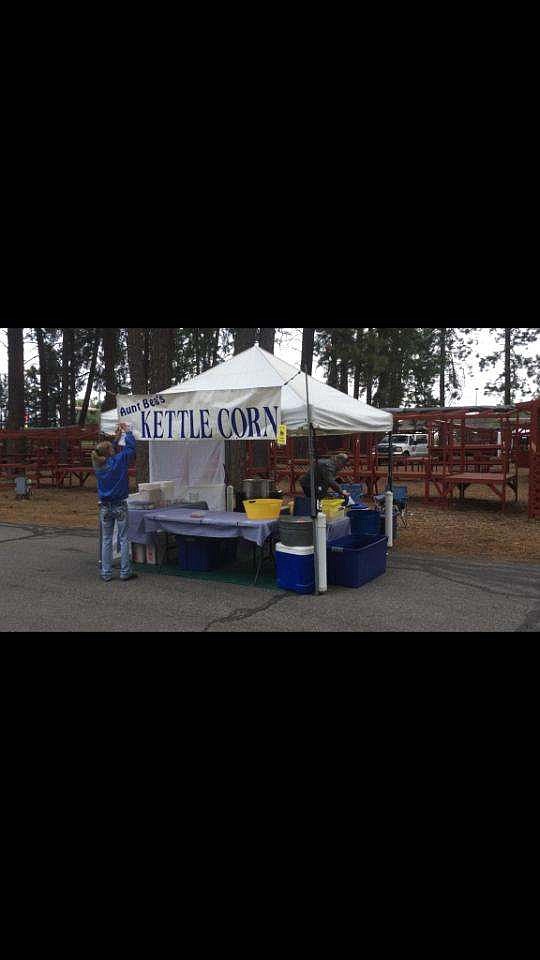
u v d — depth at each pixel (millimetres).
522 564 8328
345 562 7004
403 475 15797
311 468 6691
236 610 6055
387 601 6398
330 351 30484
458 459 18938
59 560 8680
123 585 7086
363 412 8367
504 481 13688
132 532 8008
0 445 23391
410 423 29812
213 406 6984
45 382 38250
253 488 8750
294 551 6664
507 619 5789
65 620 5734
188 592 6758
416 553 9125
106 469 7098
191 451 9352
